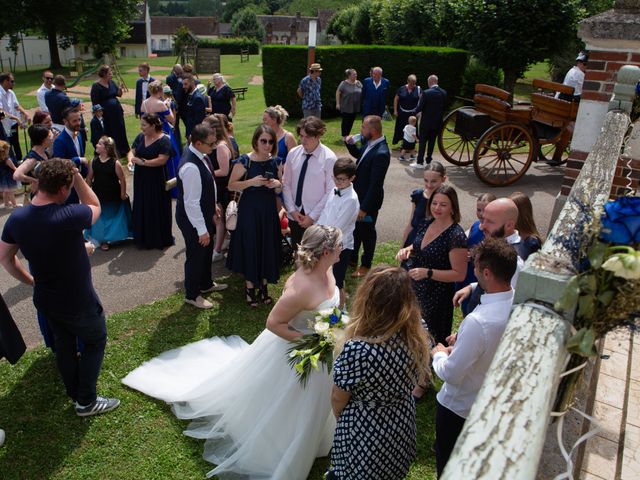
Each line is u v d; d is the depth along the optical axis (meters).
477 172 8.84
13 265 3.35
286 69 14.53
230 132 6.42
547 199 8.45
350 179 4.72
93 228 6.36
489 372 1.27
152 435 3.55
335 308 3.07
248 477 3.22
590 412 2.60
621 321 1.58
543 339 1.36
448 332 3.83
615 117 3.42
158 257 6.28
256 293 5.41
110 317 4.96
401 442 2.49
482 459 1.05
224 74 33.00
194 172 4.69
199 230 4.77
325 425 3.34
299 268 3.20
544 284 1.51
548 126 9.23
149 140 6.14
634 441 2.41
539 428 1.11
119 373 4.16
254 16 77.50
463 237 3.62
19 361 4.27
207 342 4.54
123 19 40.84
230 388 3.47
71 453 3.38
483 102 9.20
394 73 15.20
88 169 6.36
